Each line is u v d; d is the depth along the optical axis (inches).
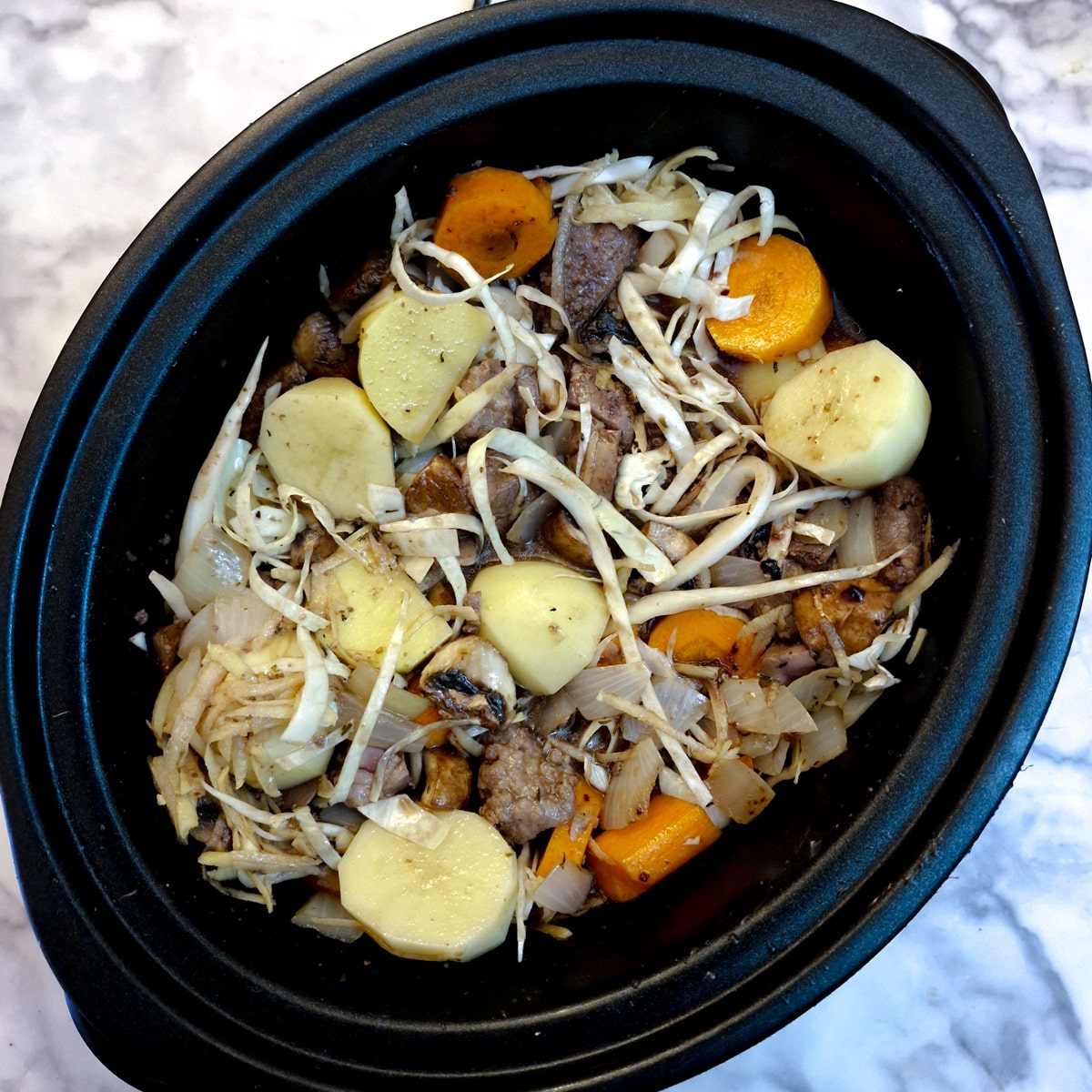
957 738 11.0
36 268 14.3
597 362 13.5
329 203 11.5
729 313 13.3
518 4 11.2
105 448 11.3
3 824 13.9
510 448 12.7
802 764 12.8
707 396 13.2
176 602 12.6
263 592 12.5
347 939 12.6
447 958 12.1
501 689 12.4
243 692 12.1
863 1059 14.1
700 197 13.0
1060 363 11.1
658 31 11.4
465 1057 11.2
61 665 11.2
